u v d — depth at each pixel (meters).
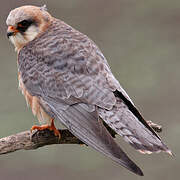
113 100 10.08
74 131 9.96
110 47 18.19
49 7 19.14
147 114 16.58
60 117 10.41
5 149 10.70
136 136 9.46
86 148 16.03
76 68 10.57
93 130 9.72
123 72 17.25
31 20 11.43
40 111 10.88
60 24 11.54
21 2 18.70
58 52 10.81
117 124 9.73
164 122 16.39
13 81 16.84
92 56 10.70
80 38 11.01
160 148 9.26
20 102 16.30
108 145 9.34
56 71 10.72
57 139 10.82
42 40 11.16
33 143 10.77
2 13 18.48
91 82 10.38
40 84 10.84
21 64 11.19
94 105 10.13
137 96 16.75
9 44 18.06
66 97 10.47
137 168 8.79
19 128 15.71
